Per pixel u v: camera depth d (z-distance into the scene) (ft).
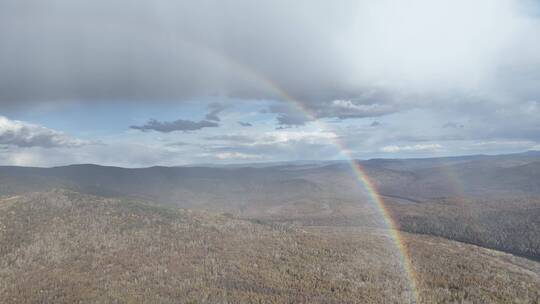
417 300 291.17
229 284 298.97
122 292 274.98
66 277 302.45
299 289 295.48
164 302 260.21
